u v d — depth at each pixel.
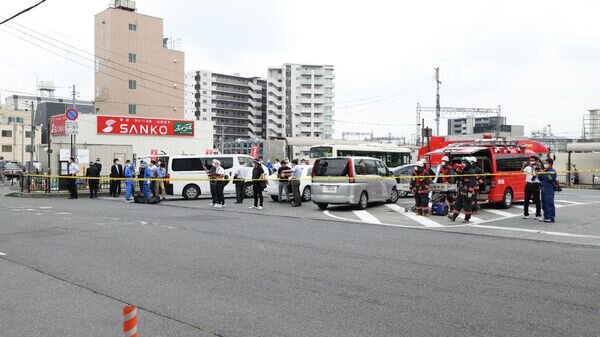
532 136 85.44
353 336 4.80
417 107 60.59
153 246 9.76
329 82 122.19
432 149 33.25
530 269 7.73
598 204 19.05
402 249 9.49
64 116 41.22
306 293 6.33
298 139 42.25
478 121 93.94
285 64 119.75
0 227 12.55
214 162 19.06
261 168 18.03
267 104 116.81
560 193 27.72
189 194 22.83
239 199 20.25
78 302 6.04
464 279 7.06
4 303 6.02
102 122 42.47
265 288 6.57
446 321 5.23
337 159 17.28
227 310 5.64
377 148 37.25
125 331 2.77
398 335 4.82
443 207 15.59
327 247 9.69
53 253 9.04
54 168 34.03
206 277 7.18
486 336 4.80
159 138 45.66
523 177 18.47
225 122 119.81
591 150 42.53
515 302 5.92
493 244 10.15
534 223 13.65
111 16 61.84
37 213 16.12
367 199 17.69
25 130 89.69
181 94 67.69
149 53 64.69
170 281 6.96
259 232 11.78
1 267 7.94
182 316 5.45
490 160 16.84
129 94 63.19
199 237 10.94
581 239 10.85
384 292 6.37
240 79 122.12
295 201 18.78
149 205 19.72
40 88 85.81
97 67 63.03
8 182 41.38
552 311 5.57
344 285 6.73
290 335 4.84
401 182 22.56
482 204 18.94
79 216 15.20
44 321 5.36
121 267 7.86
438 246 9.86
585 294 6.27
